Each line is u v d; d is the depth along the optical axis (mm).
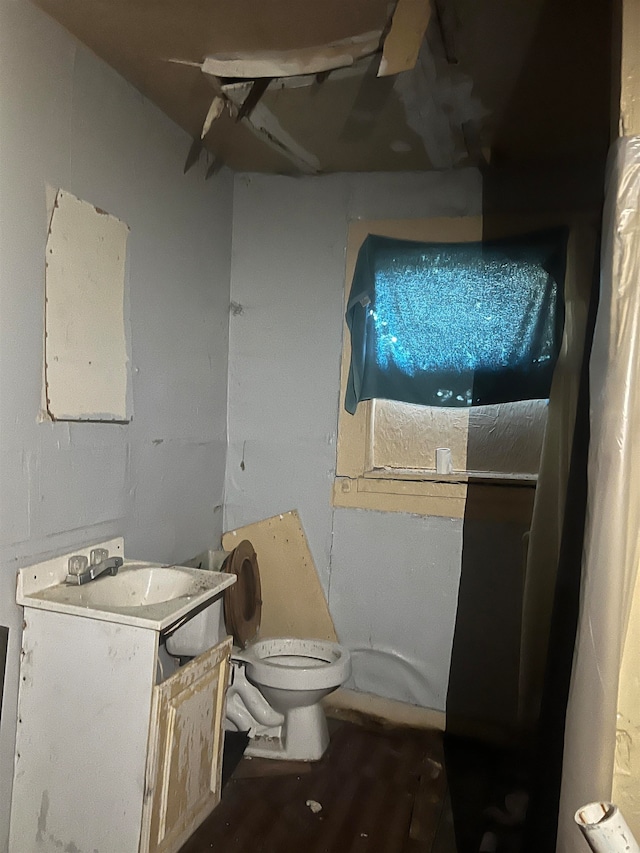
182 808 1802
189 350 2566
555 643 1627
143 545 2305
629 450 1168
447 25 1691
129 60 1965
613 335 1187
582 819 889
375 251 2697
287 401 2826
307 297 2797
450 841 1903
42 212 1744
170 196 2381
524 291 2453
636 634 1257
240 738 2387
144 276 2238
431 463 2664
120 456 2143
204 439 2721
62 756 1689
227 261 2863
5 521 1655
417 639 2617
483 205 2564
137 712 1622
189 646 1979
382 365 2676
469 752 2418
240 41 1839
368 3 1631
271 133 2393
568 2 1572
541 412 2436
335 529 2744
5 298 1627
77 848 1677
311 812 2018
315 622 2764
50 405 1783
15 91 1637
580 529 1543
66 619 1682
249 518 2889
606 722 1176
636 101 1219
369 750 2408
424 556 2604
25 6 1658
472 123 2230
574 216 2297
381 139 2385
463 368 2580
